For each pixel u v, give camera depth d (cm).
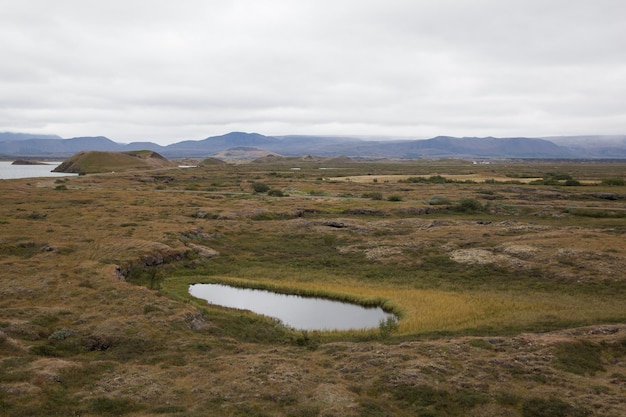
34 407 2077
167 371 2612
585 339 3127
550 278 5578
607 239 7038
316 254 7294
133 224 8175
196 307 4438
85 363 2680
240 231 8588
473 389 2378
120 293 4162
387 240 7894
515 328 3816
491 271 5997
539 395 2295
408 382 2434
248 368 2656
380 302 5019
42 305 3766
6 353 2738
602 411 2141
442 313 4409
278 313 4712
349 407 2158
